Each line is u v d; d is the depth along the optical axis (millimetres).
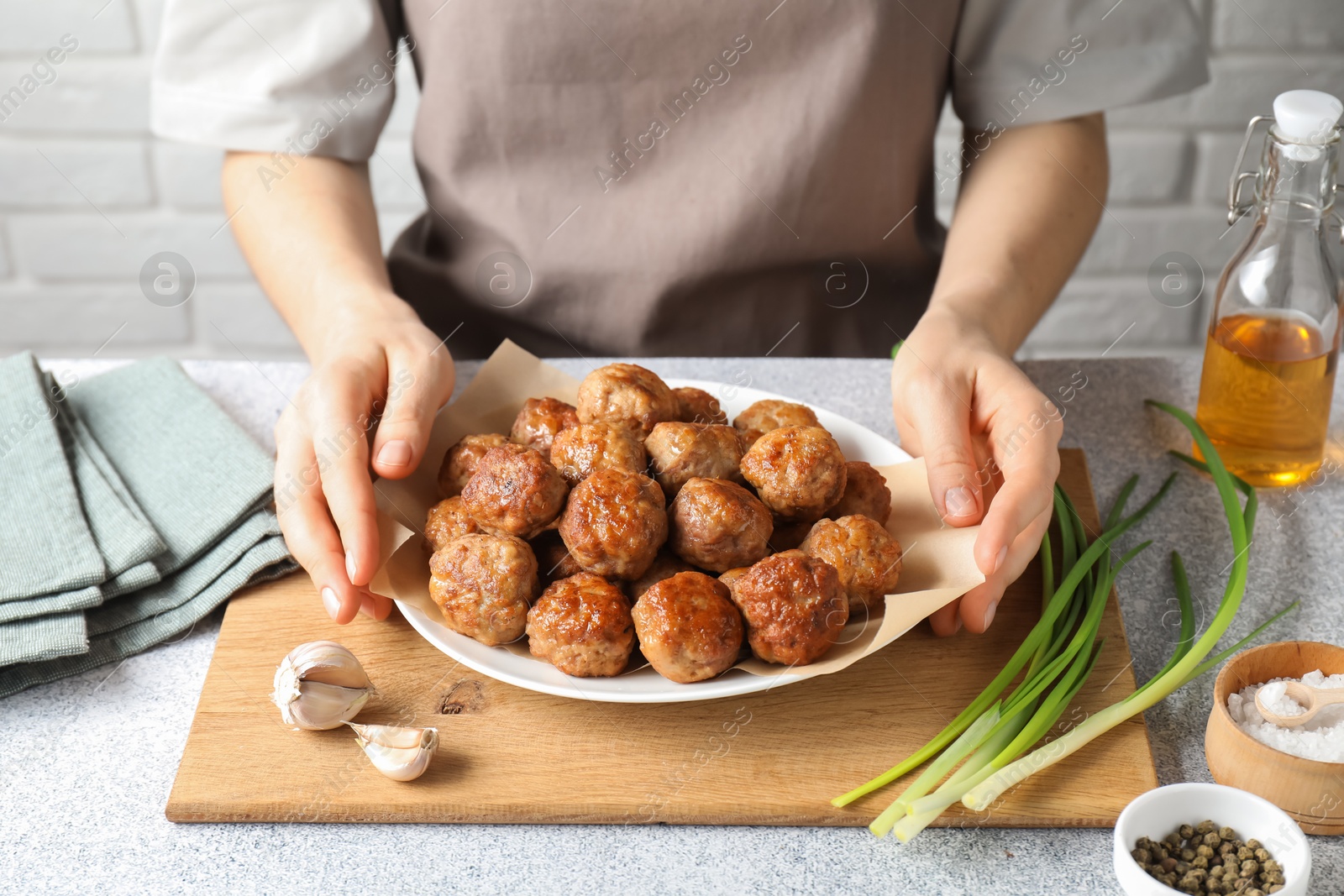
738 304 1742
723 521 1048
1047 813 925
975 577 1064
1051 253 1523
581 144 1639
